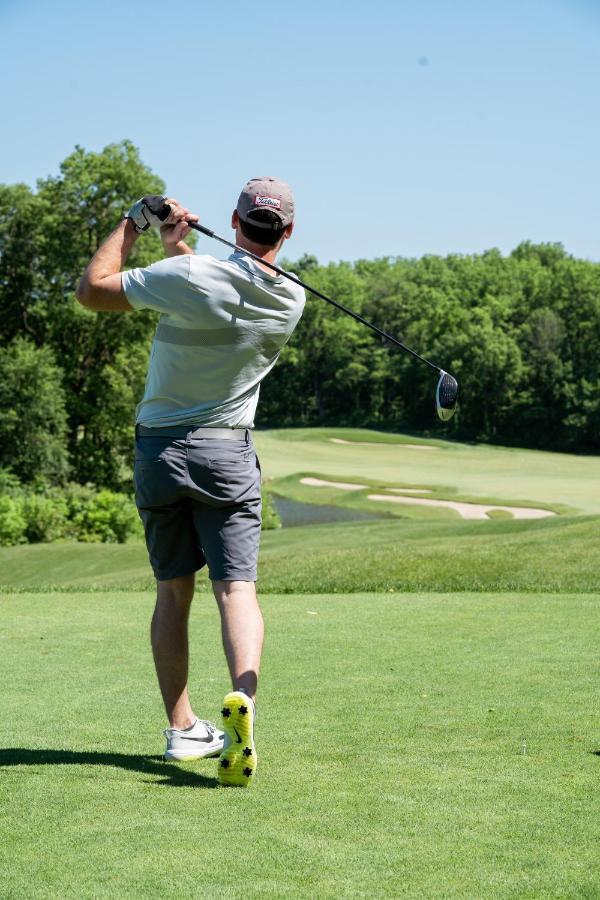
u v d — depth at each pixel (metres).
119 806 2.97
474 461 67.06
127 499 30.80
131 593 10.85
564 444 98.56
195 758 3.67
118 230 3.66
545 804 2.99
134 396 44.88
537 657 5.88
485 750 3.69
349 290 117.12
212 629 7.35
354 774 3.36
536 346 103.81
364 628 7.23
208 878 2.37
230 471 3.60
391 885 2.33
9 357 41.97
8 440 41.72
